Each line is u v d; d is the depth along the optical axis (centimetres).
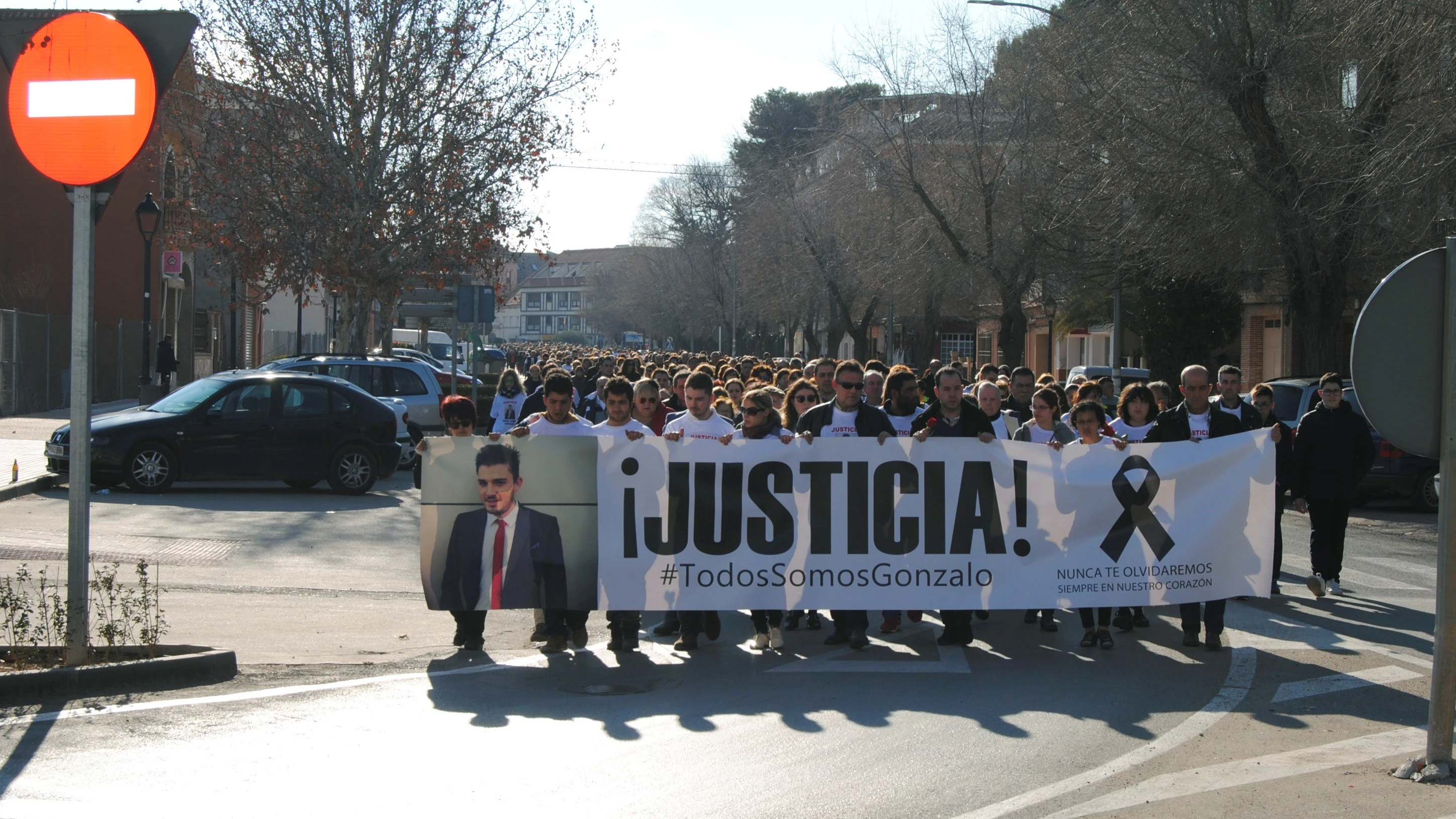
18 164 3509
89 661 736
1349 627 960
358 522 1477
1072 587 887
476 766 584
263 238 2831
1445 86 1631
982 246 3238
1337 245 2055
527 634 921
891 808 528
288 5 2778
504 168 2898
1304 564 1302
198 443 1662
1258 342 3931
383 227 2862
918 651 867
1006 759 600
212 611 951
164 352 3145
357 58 2861
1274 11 2030
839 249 4419
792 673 791
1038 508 888
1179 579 888
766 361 3086
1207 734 648
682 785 558
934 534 883
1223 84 2014
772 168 5291
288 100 2808
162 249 3888
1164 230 2242
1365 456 1089
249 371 1866
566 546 853
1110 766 588
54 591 907
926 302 3600
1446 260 549
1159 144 2103
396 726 652
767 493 873
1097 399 914
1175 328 3222
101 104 732
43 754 593
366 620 952
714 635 897
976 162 3225
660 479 862
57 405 3291
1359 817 505
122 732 631
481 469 847
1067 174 2809
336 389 1741
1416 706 710
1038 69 3008
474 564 845
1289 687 756
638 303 9212
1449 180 1656
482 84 2875
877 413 913
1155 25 2105
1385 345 554
